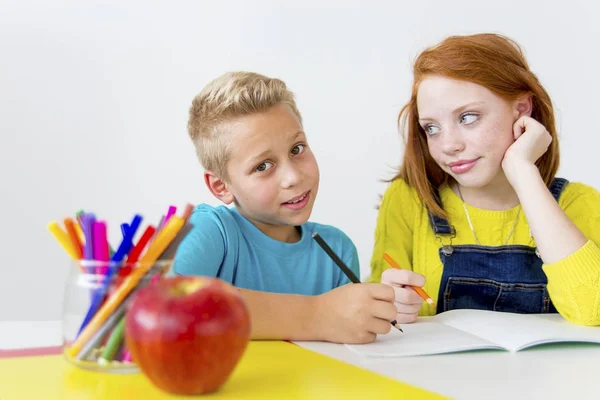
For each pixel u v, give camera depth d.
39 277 2.17
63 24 2.17
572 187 1.47
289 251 1.25
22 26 2.15
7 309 2.15
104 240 0.70
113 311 0.68
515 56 1.31
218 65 2.26
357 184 2.35
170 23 2.23
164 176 2.24
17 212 2.15
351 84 2.34
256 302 0.91
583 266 1.14
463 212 1.45
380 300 0.90
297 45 2.31
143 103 2.22
